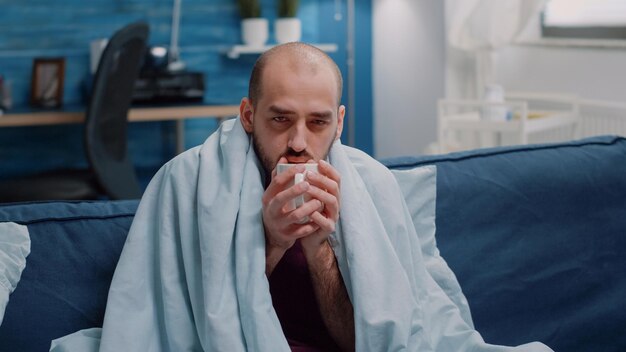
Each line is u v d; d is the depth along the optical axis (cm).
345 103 485
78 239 143
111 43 312
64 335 136
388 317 132
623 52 358
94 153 319
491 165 177
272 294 143
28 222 143
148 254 135
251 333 126
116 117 333
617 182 187
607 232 182
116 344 127
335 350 145
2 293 133
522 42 407
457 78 421
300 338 144
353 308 138
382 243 138
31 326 134
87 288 140
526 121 340
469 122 351
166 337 133
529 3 373
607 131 358
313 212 128
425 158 173
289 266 142
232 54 436
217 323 125
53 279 139
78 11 421
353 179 142
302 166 125
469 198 170
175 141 443
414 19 446
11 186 306
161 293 133
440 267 157
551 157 184
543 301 171
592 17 381
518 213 174
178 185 136
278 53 129
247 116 136
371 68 492
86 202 152
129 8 430
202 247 130
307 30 473
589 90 376
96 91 313
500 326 166
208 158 137
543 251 174
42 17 415
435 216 165
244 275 129
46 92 400
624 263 183
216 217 130
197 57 447
